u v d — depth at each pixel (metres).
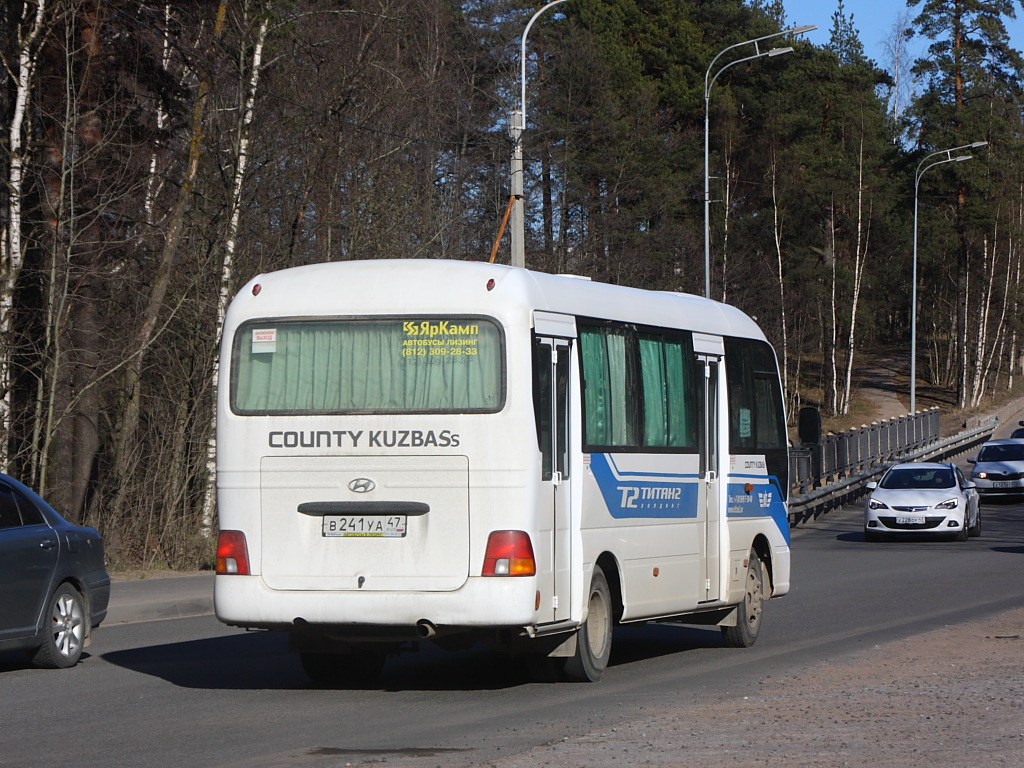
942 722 9.75
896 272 95.12
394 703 11.78
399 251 34.44
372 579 11.79
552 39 68.38
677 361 14.52
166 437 27.67
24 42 24.91
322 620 11.84
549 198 64.75
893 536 34.25
